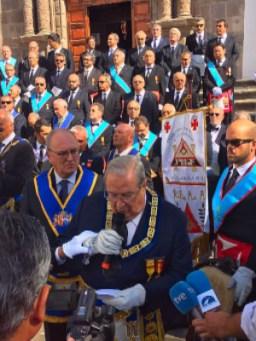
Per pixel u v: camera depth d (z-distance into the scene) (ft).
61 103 23.49
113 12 41.34
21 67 32.99
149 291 6.99
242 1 34.81
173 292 6.51
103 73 29.14
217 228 9.44
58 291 6.31
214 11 35.91
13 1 41.65
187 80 26.48
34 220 3.64
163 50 30.55
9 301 3.19
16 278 3.23
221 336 6.05
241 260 8.87
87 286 7.35
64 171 9.31
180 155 12.12
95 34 41.91
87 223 7.60
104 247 6.86
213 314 6.13
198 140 11.70
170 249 7.20
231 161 9.57
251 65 33.76
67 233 8.01
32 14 40.96
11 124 13.23
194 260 11.32
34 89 28.66
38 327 3.55
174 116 12.33
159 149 18.43
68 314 8.50
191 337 6.82
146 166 14.21
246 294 7.53
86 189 9.37
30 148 13.32
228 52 29.45
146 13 38.88
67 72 30.91
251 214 8.95
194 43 31.45
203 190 11.64
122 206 7.00
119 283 7.16
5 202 12.63
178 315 7.65
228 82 27.32
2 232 3.36
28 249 3.36
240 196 9.08
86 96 26.45
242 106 30.55
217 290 6.59
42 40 40.16
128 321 7.18
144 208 7.32
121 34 41.50
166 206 7.41
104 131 21.29
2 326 3.22
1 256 3.24
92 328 5.54
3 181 12.59
